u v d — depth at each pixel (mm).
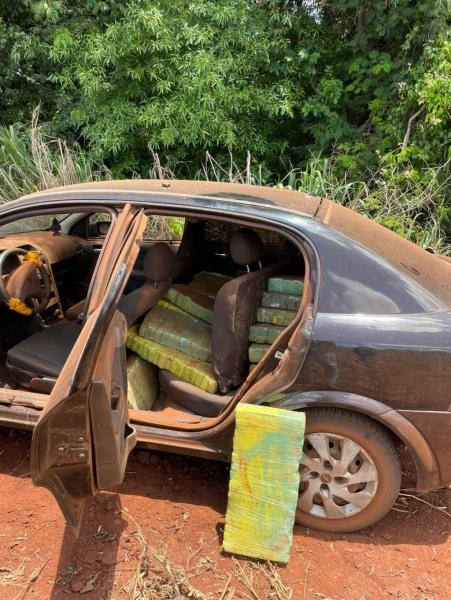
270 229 2473
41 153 7172
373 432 2346
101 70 7496
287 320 2730
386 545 2492
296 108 8078
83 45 7797
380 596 2211
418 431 2289
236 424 2297
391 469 2379
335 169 7211
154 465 2963
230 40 7527
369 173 7168
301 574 2301
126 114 7555
